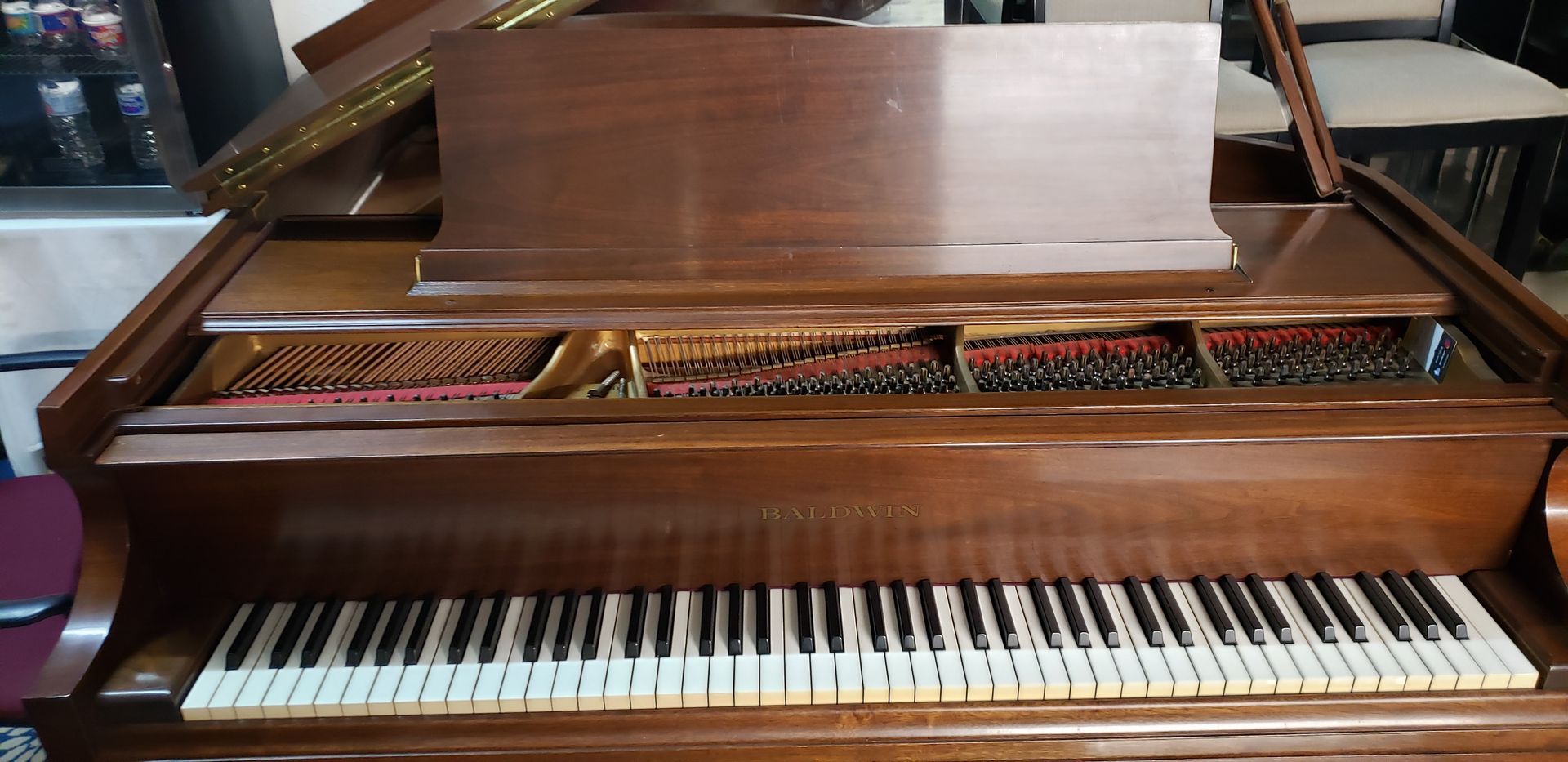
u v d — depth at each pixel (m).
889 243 1.49
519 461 1.30
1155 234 1.51
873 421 1.30
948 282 1.49
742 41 1.46
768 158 1.48
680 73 1.47
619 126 1.48
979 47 1.48
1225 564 1.43
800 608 1.38
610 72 1.46
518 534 1.36
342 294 1.53
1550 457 1.35
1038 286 1.50
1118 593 1.42
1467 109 2.81
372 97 1.56
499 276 1.48
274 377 1.58
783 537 1.38
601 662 1.34
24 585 1.84
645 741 1.32
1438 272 1.58
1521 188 2.96
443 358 1.66
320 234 1.77
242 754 1.31
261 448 1.26
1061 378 1.57
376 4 1.79
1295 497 1.37
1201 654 1.34
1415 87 2.84
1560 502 1.37
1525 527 1.40
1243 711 1.32
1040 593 1.41
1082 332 1.73
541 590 1.41
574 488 1.33
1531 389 1.35
